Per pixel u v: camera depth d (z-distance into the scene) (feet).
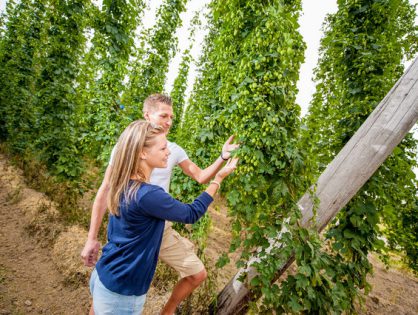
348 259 8.91
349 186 6.44
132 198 3.67
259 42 5.86
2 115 22.20
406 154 10.39
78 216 12.78
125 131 4.00
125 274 3.71
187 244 6.34
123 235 3.85
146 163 3.99
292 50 5.67
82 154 16.37
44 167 17.70
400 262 18.99
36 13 20.76
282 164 6.09
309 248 6.39
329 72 11.48
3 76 22.47
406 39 12.70
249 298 6.95
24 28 21.30
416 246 15.66
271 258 6.29
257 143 5.96
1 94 22.52
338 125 10.30
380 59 9.67
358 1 10.15
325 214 6.69
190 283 6.08
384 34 10.49
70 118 15.64
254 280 6.31
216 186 4.50
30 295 8.04
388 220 10.51
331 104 10.91
